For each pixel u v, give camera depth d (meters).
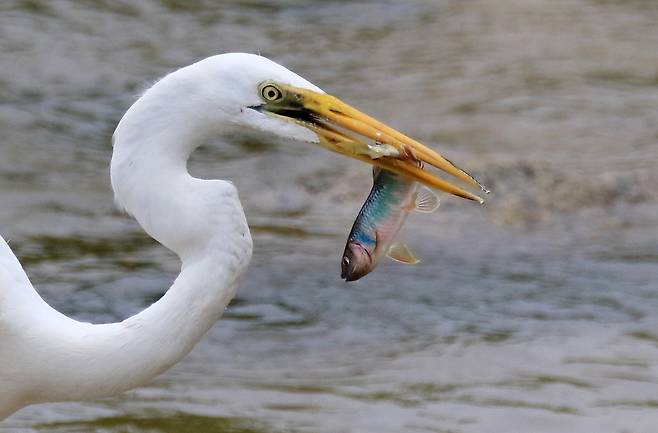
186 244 5.95
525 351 10.09
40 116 16.06
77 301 10.90
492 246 12.54
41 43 18.28
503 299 11.21
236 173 14.79
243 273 6.04
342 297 11.21
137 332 6.07
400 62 18.78
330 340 10.39
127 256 12.11
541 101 17.05
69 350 6.19
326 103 5.98
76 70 17.59
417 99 17.22
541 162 14.27
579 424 8.84
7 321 6.24
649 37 19.88
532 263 12.10
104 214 13.38
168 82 5.86
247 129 6.03
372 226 6.33
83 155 15.13
